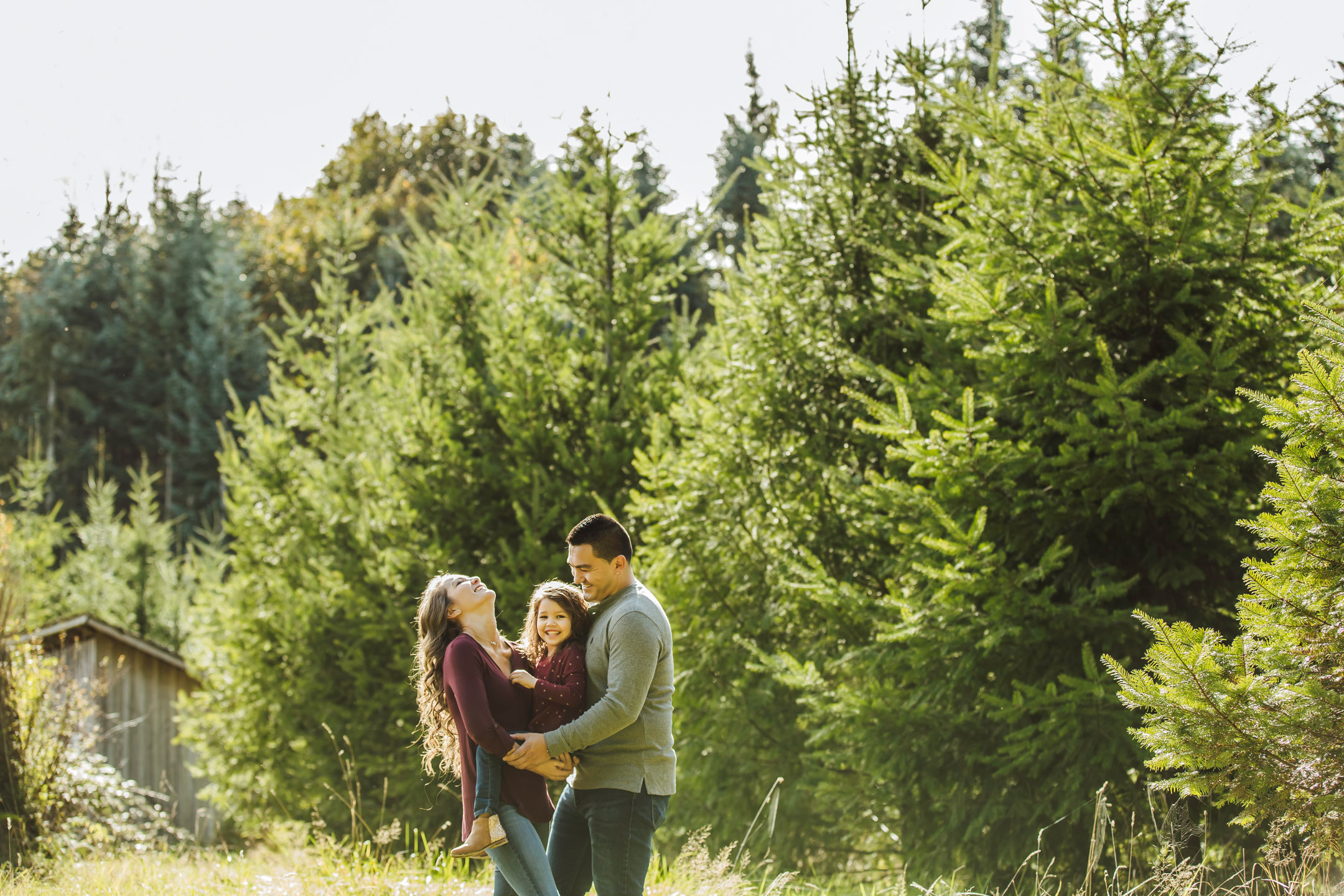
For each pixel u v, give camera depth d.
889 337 9.18
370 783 12.53
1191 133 6.69
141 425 45.66
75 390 44.81
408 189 38.62
